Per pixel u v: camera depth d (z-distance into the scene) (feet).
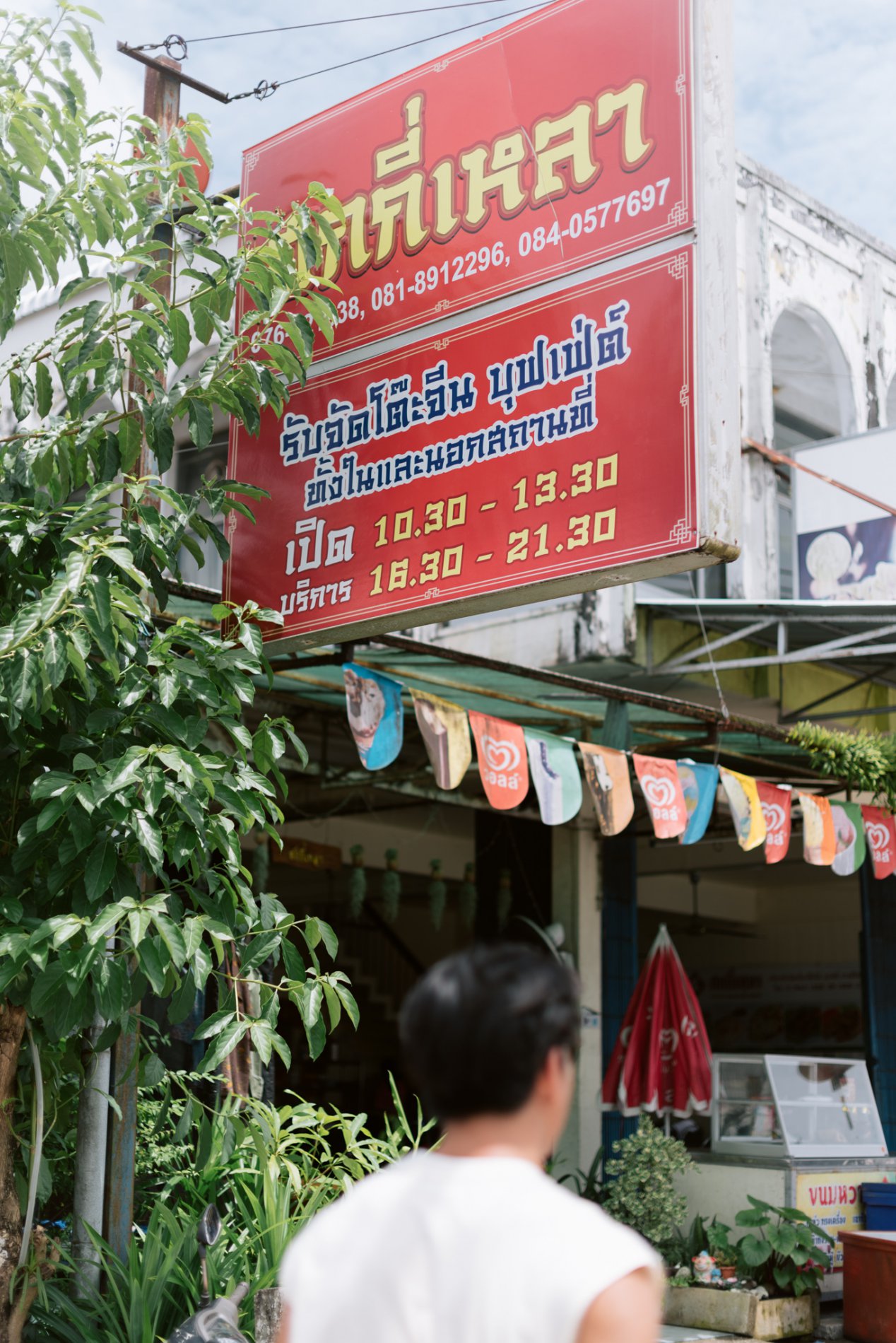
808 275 38.24
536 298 15.14
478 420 15.47
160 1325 14.28
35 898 13.17
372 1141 17.60
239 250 15.11
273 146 18.24
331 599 16.58
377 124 17.11
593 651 29.84
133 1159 15.34
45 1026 12.62
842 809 24.95
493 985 5.15
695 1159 27.17
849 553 31.35
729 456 13.64
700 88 13.98
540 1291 4.66
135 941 11.18
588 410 14.48
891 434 31.27
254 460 17.69
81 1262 15.10
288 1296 5.28
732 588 33.63
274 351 15.08
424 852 44.04
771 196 37.40
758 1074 27.14
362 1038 47.96
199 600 17.56
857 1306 24.21
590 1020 32.30
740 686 31.22
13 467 14.07
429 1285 4.86
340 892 50.08
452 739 18.34
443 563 15.51
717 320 13.75
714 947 58.65
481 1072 5.07
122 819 11.95
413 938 53.57
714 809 34.27
